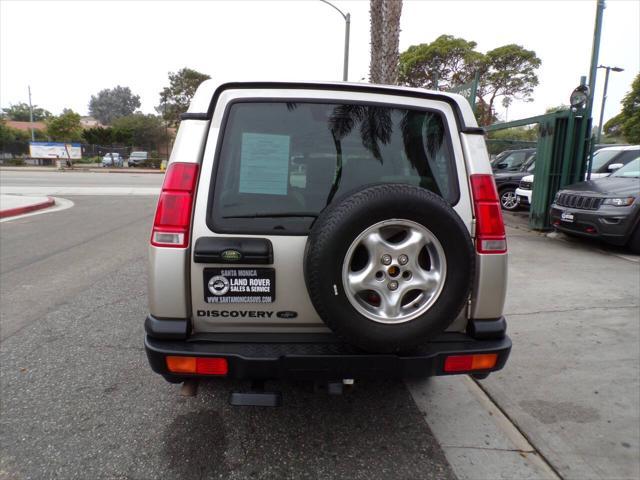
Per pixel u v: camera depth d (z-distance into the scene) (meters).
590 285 5.65
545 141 9.13
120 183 22.81
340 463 2.59
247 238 2.35
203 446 2.71
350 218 2.13
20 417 2.97
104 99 125.75
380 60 8.40
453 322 2.53
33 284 5.75
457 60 34.66
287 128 2.47
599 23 8.71
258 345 2.37
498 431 2.90
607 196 7.26
